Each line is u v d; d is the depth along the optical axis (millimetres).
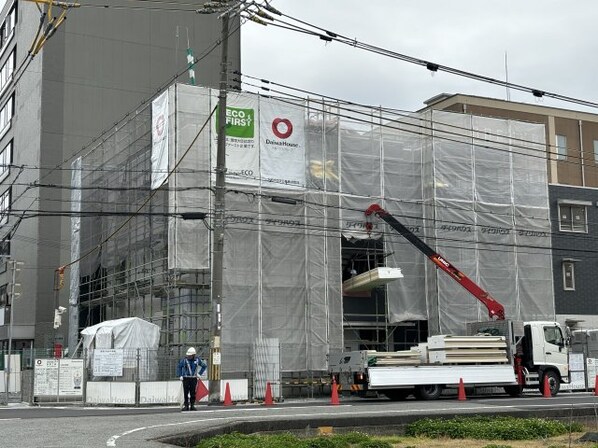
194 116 34000
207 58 56562
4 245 56469
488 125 40312
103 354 30109
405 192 38188
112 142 45344
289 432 17266
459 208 38594
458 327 37188
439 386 29688
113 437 15023
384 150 37938
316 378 33750
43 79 51875
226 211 33469
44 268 50531
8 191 57938
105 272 42656
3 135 61031
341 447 15242
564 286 45844
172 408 26750
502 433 17719
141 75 54594
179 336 34594
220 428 16188
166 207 34781
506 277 39250
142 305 38688
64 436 15422
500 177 40062
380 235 36844
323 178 36000
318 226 35438
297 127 35750
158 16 55625
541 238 40562
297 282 34719
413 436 18344
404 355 29422
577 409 21359
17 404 31078
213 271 28672
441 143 38719
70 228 50156
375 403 27422
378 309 37906
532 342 31562
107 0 54156
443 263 34250
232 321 33188
